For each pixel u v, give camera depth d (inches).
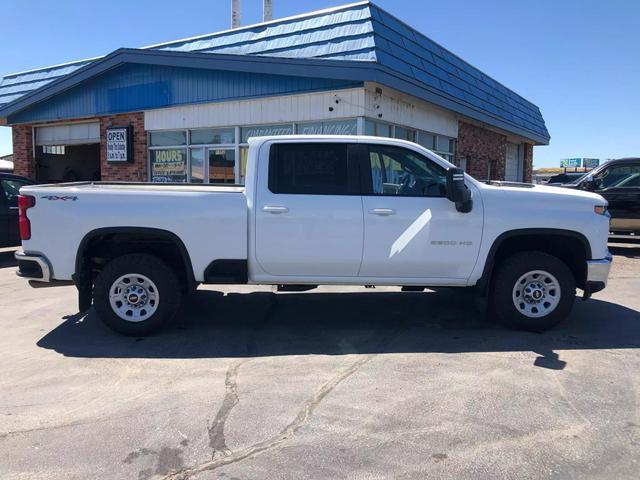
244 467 120.1
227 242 210.4
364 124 442.0
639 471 118.9
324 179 213.9
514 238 225.8
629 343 205.9
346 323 235.5
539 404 151.1
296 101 470.0
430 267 214.5
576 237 215.0
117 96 579.2
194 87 523.8
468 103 595.2
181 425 139.6
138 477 116.6
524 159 915.4
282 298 281.9
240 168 512.7
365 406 150.1
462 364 182.9
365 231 210.8
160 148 566.6
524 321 218.1
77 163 741.3
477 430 136.3
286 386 164.4
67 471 119.0
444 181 215.0
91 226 207.8
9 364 185.3
